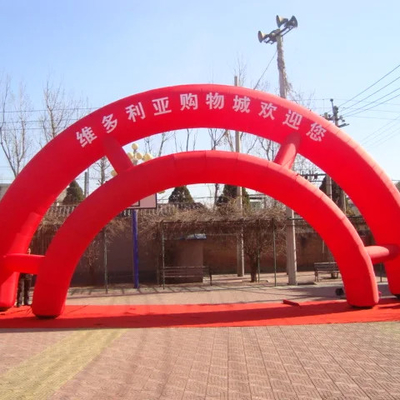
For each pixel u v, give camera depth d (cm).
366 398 445
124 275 2036
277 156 973
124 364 579
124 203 912
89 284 1877
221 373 535
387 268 1052
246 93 980
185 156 916
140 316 961
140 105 950
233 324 848
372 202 1002
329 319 863
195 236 1767
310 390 471
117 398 455
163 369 555
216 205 1847
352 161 983
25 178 953
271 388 479
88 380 514
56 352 650
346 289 968
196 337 743
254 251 1759
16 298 1090
